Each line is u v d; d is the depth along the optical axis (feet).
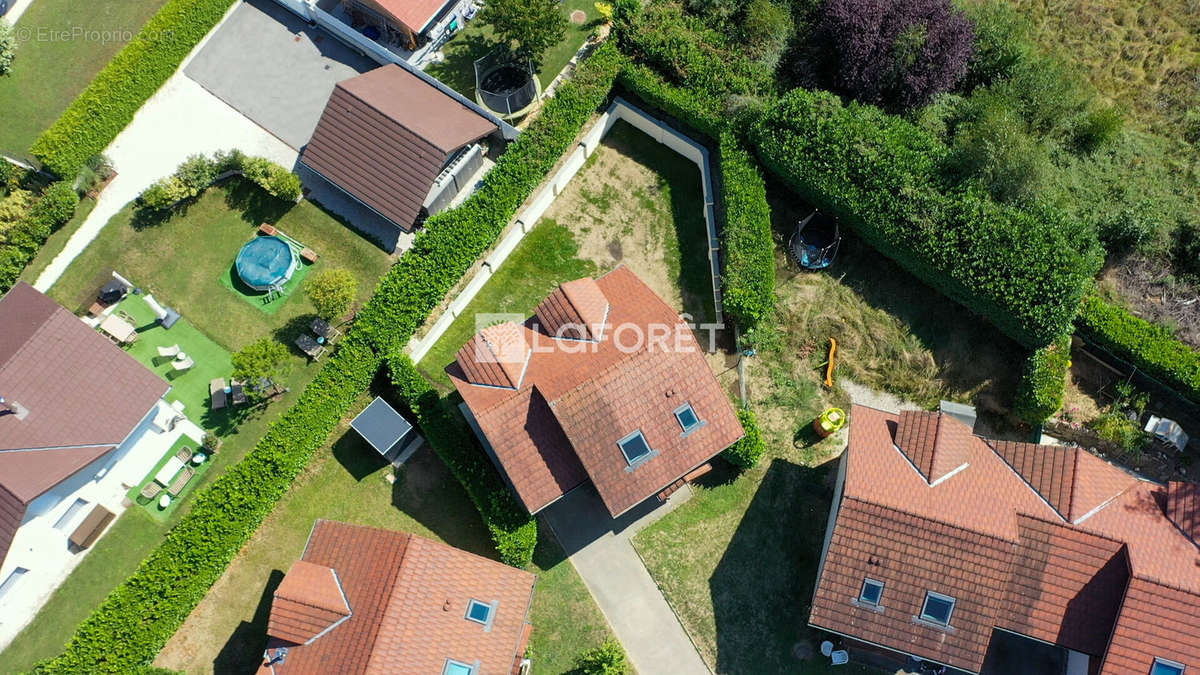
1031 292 115.44
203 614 116.57
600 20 143.74
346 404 121.08
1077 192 126.41
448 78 139.95
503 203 127.65
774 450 122.72
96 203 136.36
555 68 140.87
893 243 122.21
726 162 128.77
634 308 114.93
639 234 134.41
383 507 121.80
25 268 132.87
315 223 133.80
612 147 139.95
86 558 117.60
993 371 122.93
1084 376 121.80
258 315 129.18
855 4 125.29
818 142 124.67
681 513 120.88
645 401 107.76
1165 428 116.57
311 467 123.44
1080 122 129.59
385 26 141.59
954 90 133.28
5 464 110.93
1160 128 132.57
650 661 115.55
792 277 128.67
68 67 144.46
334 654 102.53
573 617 117.39
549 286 131.85
